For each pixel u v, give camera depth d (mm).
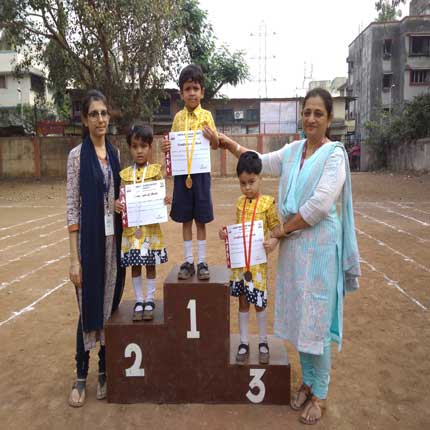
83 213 3248
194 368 3344
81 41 18656
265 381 3348
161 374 3363
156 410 3312
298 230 3094
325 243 3051
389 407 3357
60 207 15258
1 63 32281
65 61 20375
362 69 35438
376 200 15328
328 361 3170
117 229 3432
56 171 24172
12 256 8266
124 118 20969
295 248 3117
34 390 3678
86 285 3279
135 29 18094
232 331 4711
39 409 3395
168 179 20203
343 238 3146
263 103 31672
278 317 3277
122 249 3438
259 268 3303
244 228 3289
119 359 3371
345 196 3109
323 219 3049
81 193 3246
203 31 26984
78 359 3447
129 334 3332
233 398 3373
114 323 3342
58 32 19578
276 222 3371
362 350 4277
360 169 32000
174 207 3539
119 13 17328
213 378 3350
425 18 31766
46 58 20922
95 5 17219
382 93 33500
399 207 13586
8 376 3914
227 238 3342
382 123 29562
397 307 5336
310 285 3051
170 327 3305
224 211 13234
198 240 3564
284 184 3223
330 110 3076
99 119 3273
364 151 31219
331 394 3539
